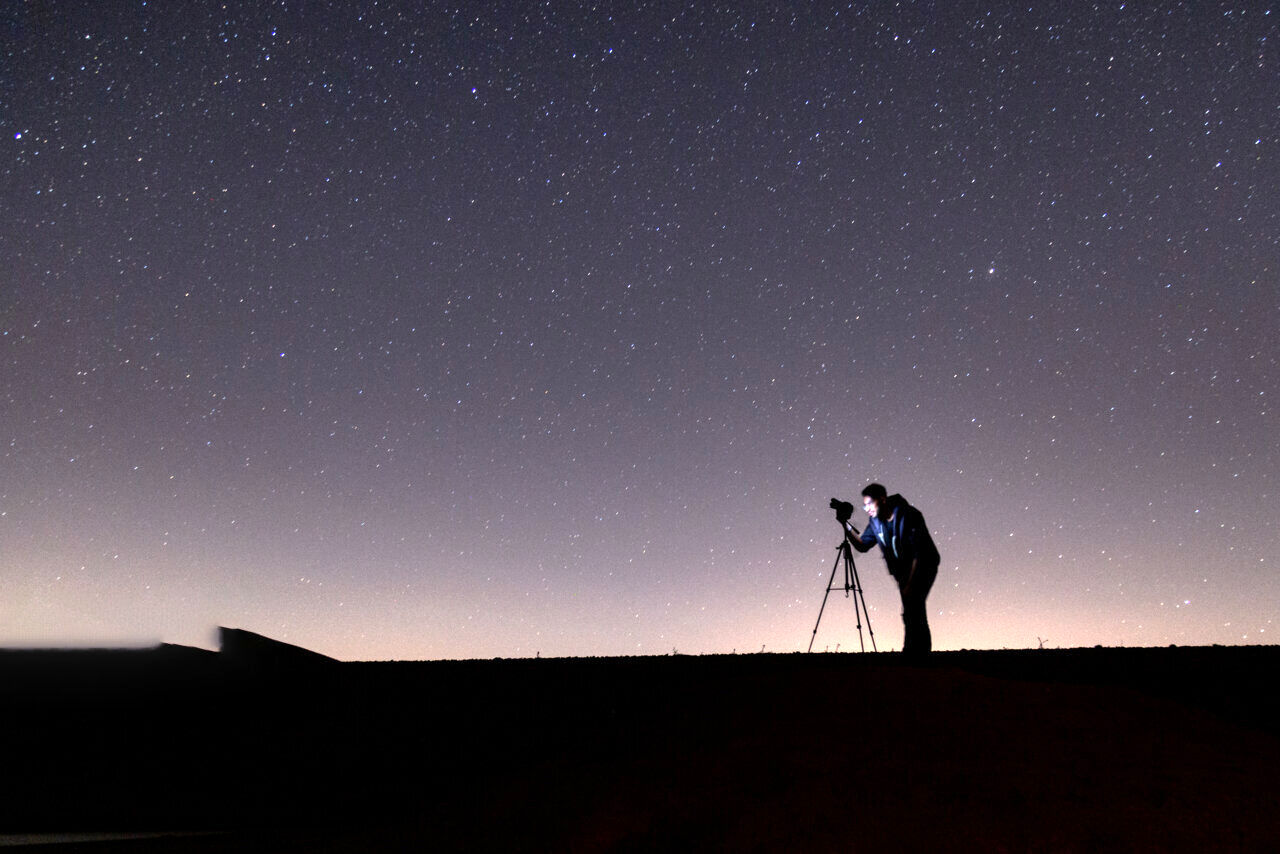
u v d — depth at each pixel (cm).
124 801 628
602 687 784
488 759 661
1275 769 430
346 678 862
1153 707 514
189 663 873
